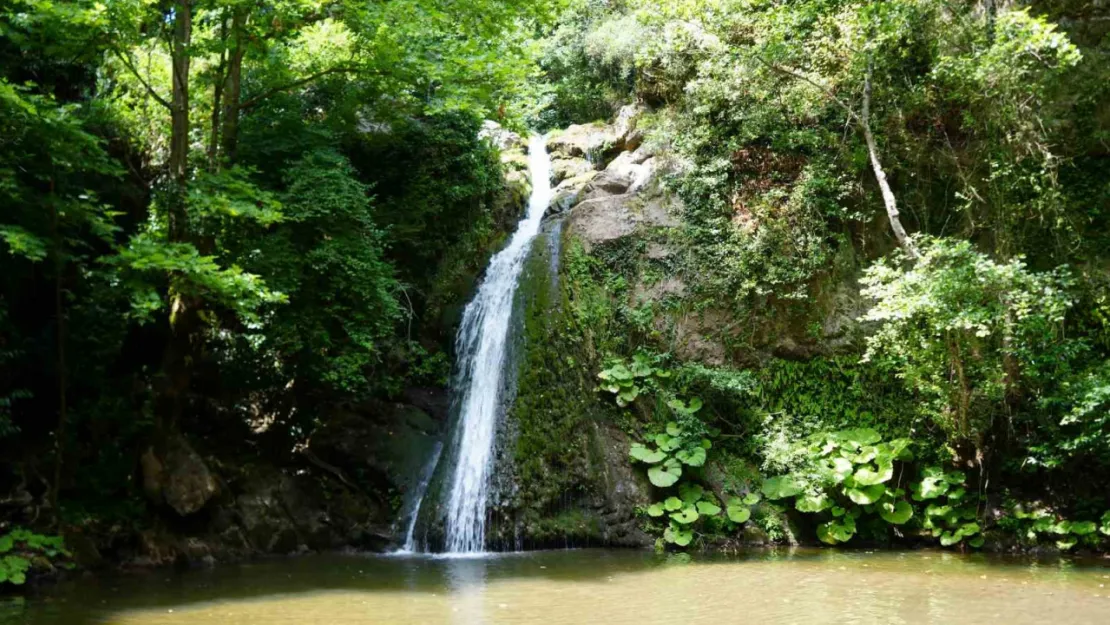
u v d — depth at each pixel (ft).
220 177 37.04
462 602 27.96
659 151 52.90
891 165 48.24
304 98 51.62
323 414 48.08
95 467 39.06
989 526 41.39
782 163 50.08
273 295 34.94
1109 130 44.93
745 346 47.16
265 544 40.78
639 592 29.76
